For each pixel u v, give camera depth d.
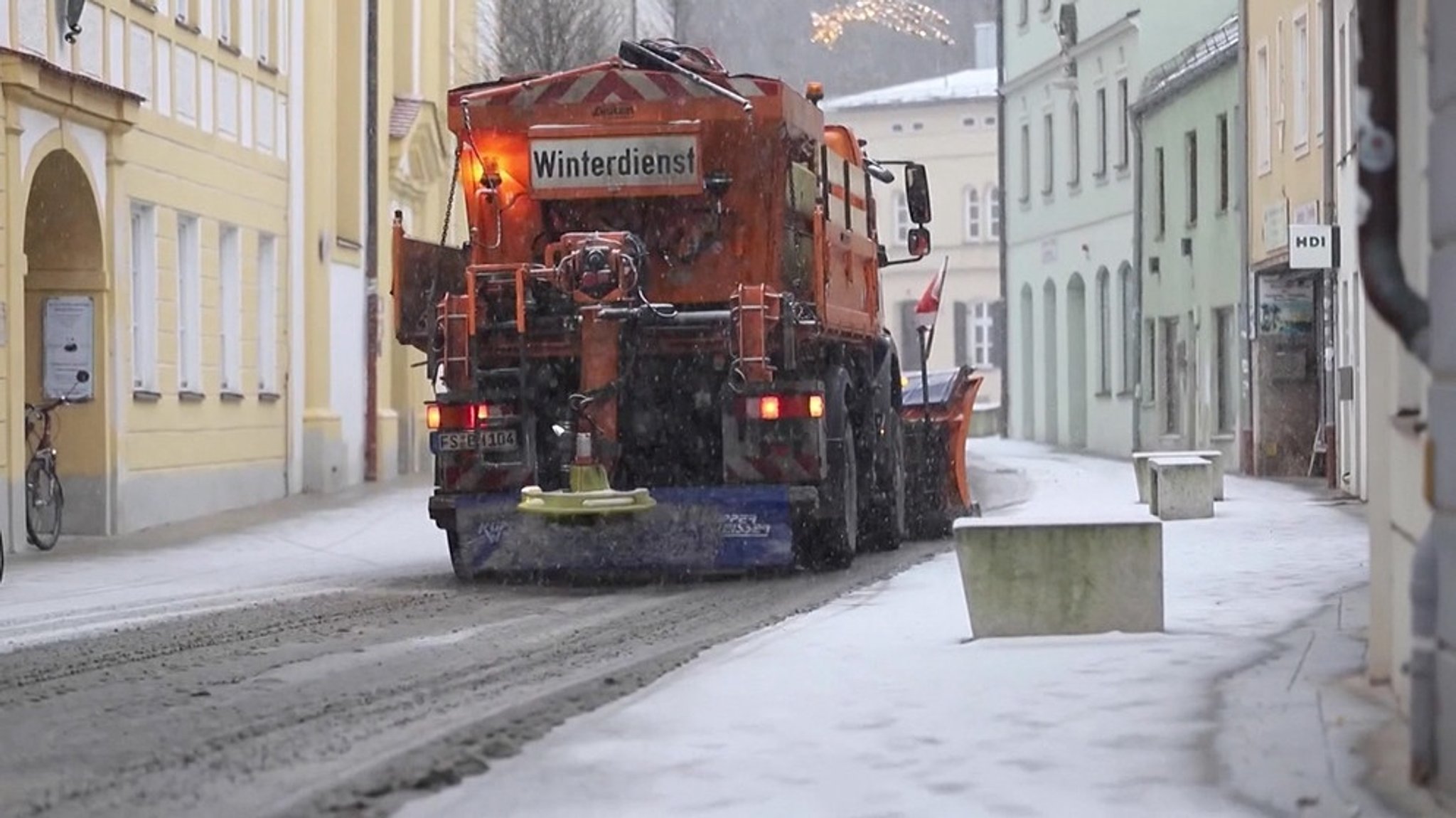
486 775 12.29
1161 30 68.19
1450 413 10.53
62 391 37.75
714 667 16.94
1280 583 23.17
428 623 22.45
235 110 46.28
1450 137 10.34
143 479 39.97
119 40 38.78
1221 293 59.38
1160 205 67.31
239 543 37.12
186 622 22.72
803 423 27.25
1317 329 52.97
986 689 15.27
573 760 12.72
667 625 21.98
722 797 11.59
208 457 44.28
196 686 17.02
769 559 27.11
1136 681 15.45
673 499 27.17
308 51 52.25
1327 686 14.81
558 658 18.94
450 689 16.70
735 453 27.30
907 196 34.53
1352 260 43.34
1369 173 10.74
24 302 36.59
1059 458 69.19
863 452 32.38
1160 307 67.25
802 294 29.14
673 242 28.41
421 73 66.81
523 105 28.31
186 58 42.78
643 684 16.45
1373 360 14.33
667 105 28.02
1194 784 11.65
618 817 11.13
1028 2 85.75
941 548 34.72
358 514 44.72
